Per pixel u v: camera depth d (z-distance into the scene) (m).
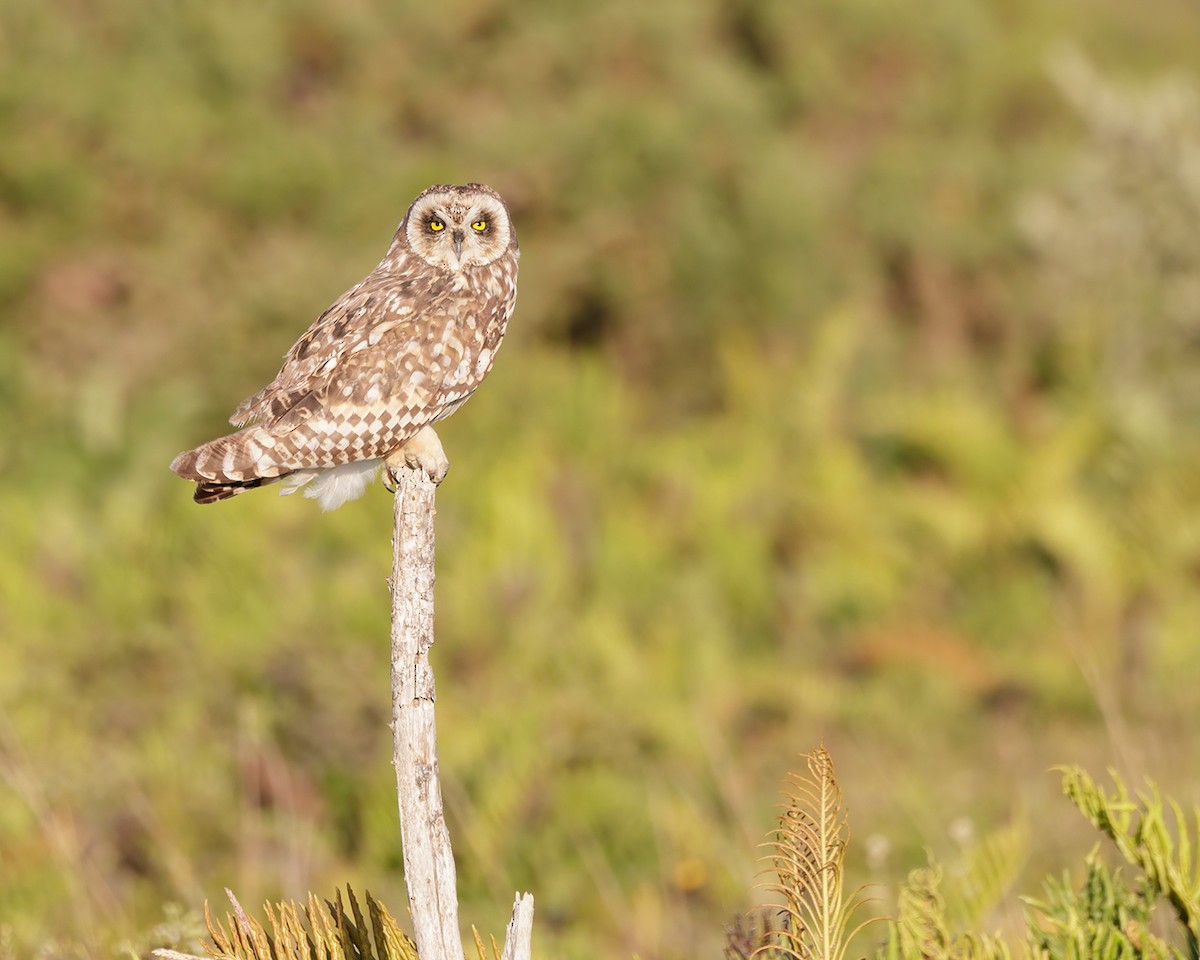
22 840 8.20
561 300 23.11
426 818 3.65
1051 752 11.29
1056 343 21.45
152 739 9.95
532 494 15.38
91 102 23.17
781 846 3.94
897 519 15.82
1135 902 4.37
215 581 12.65
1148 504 14.65
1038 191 24.80
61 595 12.88
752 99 25.88
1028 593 14.42
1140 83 27.95
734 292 23.52
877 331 23.14
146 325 21.16
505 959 3.58
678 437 19.92
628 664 12.26
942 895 5.50
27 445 17.81
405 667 3.71
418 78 25.91
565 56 26.03
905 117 27.97
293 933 3.85
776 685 12.48
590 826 9.17
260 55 24.77
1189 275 21.48
